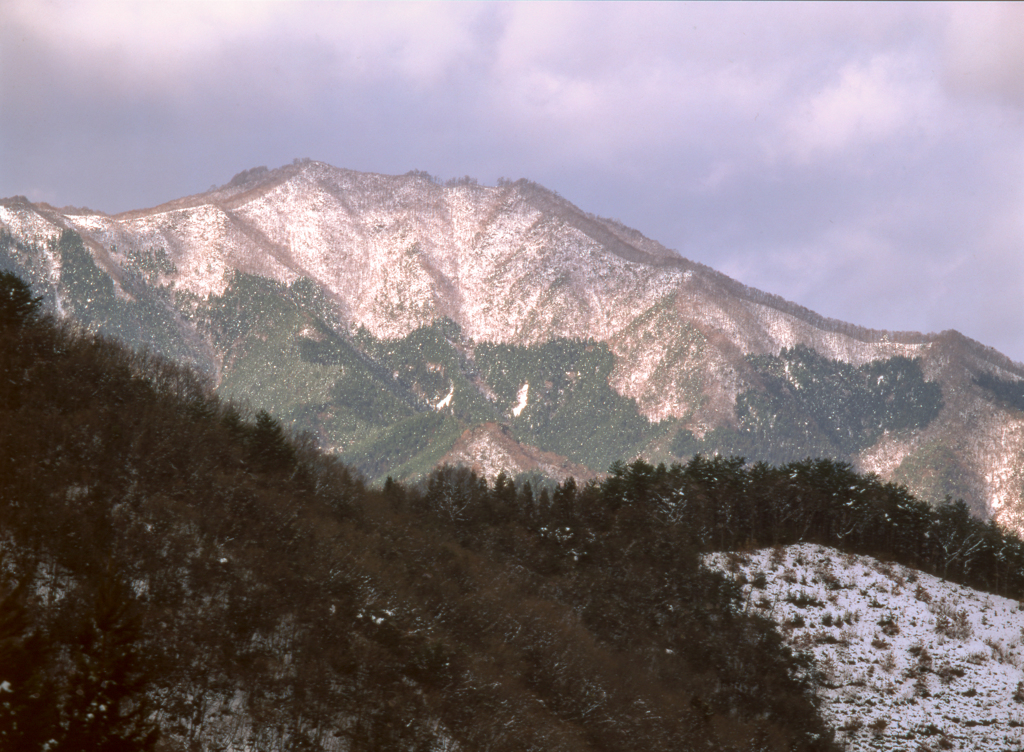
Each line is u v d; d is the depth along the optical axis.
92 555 91.56
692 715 104.12
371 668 91.88
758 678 115.44
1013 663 120.06
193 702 79.69
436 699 91.62
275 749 78.44
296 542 110.62
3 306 132.12
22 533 89.75
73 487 104.25
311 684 87.06
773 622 126.31
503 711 94.06
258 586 98.44
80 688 54.41
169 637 85.06
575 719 99.56
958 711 110.44
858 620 128.50
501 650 106.81
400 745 83.88
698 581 132.62
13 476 98.94
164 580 93.38
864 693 114.00
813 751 103.06
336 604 100.56
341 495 136.88
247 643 89.38
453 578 121.50
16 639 57.03
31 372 124.44
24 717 51.03
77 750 51.44
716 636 121.88
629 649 118.75
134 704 66.69
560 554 139.38
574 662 107.81
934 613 131.12
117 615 55.97
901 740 104.88
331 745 81.88
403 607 105.56
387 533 130.25
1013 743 103.56
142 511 104.94
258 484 123.19
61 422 115.38
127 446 117.31
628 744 97.69
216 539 105.75
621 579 133.62
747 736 102.94
